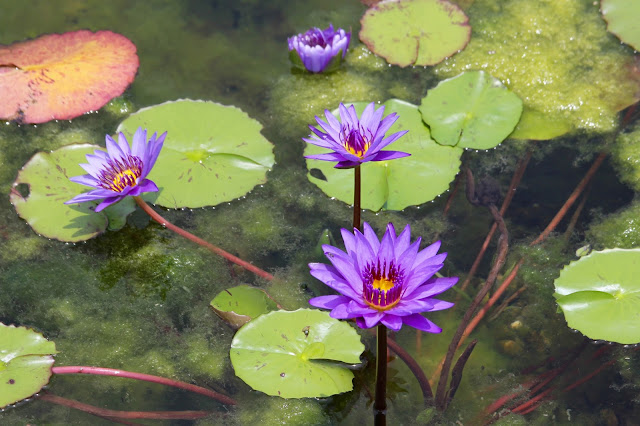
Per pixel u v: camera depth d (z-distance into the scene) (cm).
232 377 252
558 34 396
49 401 242
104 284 284
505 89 348
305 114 354
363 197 304
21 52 363
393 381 251
